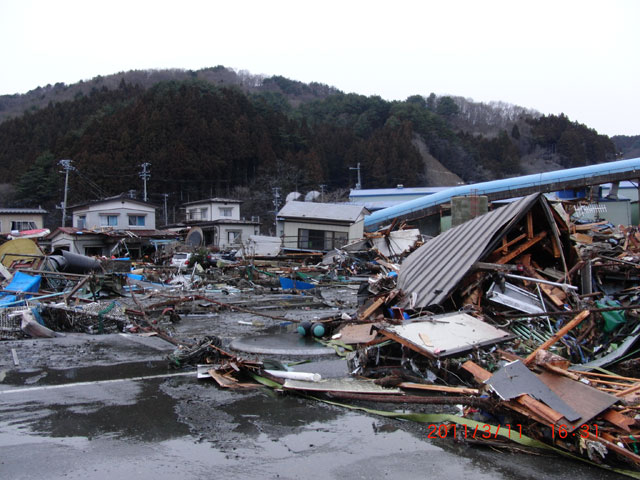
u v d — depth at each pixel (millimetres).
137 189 56688
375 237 26047
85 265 18250
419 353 5750
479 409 4461
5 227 43188
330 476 3422
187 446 3926
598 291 7922
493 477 3393
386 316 8242
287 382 5387
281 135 71438
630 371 5367
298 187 64875
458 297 7680
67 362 6840
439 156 77625
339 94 98062
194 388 5559
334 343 7883
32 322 8742
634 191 40719
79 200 53250
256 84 121188
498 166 77375
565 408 3797
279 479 3379
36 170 56906
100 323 9422
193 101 65188
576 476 3393
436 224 35750
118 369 6457
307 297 16500
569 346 6109
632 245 13188
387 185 67312
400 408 4801
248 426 4379
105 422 4445
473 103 114938
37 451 3795
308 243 35031
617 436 3547
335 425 4410
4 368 6480
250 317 11945
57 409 4805
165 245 38625
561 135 84688
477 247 7938
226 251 38250
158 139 59375
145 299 14812
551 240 8203
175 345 8016
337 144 73812
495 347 5699
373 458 3709
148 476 3408
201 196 61125
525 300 7094
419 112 84625
